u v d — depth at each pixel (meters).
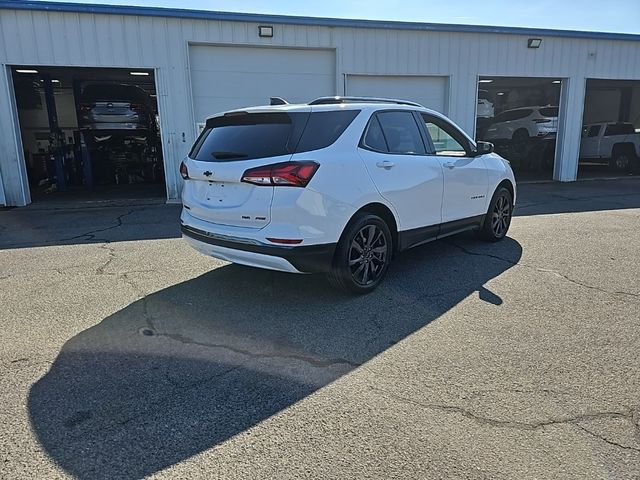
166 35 9.64
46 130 16.41
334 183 3.78
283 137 3.76
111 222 7.84
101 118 12.38
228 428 2.38
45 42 9.18
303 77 10.59
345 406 2.55
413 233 4.64
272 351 3.19
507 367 2.93
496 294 4.18
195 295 4.24
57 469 2.10
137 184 13.88
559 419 2.41
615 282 4.47
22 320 3.72
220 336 3.42
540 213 8.26
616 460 2.12
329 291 4.30
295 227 3.61
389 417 2.45
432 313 3.79
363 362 3.02
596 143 16.62
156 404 2.59
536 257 5.34
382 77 11.03
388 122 4.46
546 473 2.04
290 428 2.38
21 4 8.95
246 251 3.77
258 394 2.68
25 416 2.48
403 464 2.11
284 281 4.58
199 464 2.13
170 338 3.39
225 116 4.16
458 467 2.08
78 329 3.55
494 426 2.36
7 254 5.75
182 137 10.12
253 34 10.02
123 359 3.09
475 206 5.51
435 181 4.79
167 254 5.66
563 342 3.25
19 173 9.66
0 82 9.20
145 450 2.22
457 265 5.06
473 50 11.42
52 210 9.16
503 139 16.98
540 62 12.05
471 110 11.72
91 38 9.34
